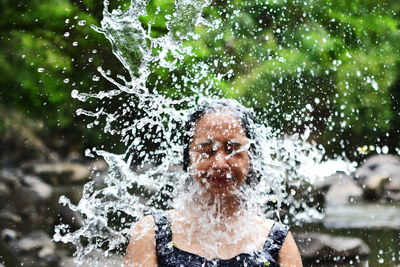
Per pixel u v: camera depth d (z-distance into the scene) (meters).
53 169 9.62
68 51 7.16
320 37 8.08
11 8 6.88
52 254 5.11
